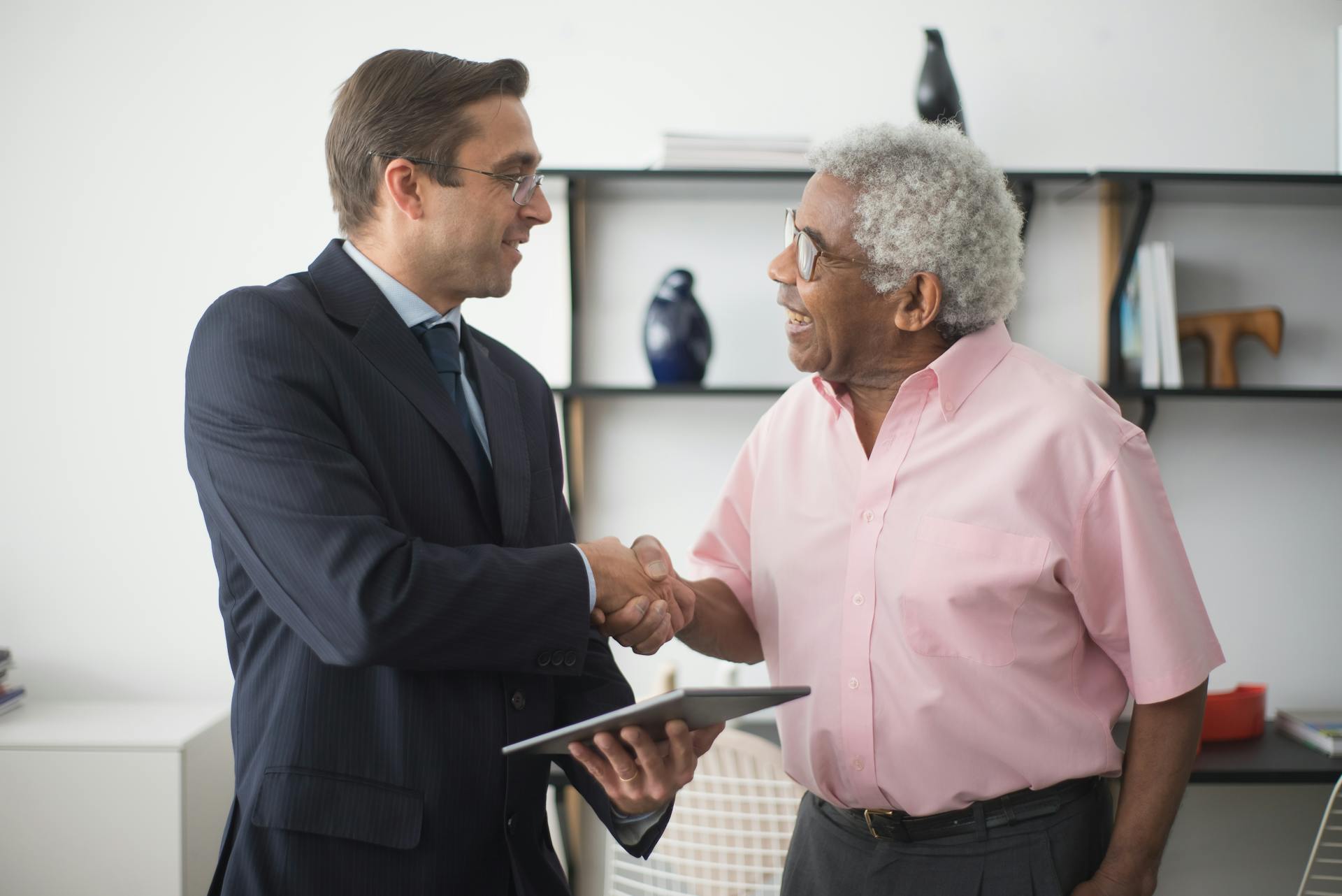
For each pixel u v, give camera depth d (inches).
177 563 105.3
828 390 58.8
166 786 92.3
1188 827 108.0
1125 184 95.3
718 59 104.6
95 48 103.3
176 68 103.7
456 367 54.4
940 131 55.9
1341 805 95.3
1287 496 105.7
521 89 54.5
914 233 52.8
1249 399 104.5
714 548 67.7
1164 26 104.0
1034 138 104.3
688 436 106.2
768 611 61.1
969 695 52.9
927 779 53.6
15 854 92.3
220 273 104.7
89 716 99.7
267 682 48.8
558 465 61.9
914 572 53.8
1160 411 105.3
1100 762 53.7
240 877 46.6
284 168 104.4
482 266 53.6
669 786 48.4
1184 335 101.7
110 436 104.7
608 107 105.0
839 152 55.1
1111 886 52.5
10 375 104.0
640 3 104.4
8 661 101.5
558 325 104.3
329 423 47.4
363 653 44.6
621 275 105.2
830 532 57.2
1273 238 104.7
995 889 53.1
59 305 104.0
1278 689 106.3
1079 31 103.9
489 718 50.2
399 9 104.3
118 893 92.2
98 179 103.7
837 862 57.6
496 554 47.8
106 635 105.3
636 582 52.9
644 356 105.0
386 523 46.6
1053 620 53.4
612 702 57.5
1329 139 104.4
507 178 52.8
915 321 54.5
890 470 55.4
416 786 48.0
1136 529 51.7
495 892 50.7
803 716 58.3
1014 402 54.2
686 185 98.0
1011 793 53.5
